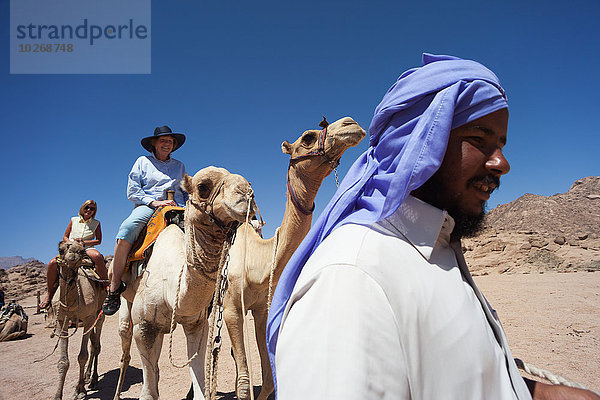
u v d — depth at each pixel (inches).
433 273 47.2
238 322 199.5
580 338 348.5
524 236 1700.3
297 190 186.1
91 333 316.2
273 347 60.0
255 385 282.5
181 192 258.8
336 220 56.7
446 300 45.4
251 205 152.4
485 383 44.1
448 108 49.9
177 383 311.3
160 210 223.5
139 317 182.9
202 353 174.9
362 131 184.1
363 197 55.3
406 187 48.1
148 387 177.2
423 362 41.6
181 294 163.2
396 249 46.3
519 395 48.1
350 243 46.0
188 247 158.7
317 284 42.5
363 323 39.1
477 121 52.1
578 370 261.9
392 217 51.3
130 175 249.0
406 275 44.5
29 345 511.2
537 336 362.0
